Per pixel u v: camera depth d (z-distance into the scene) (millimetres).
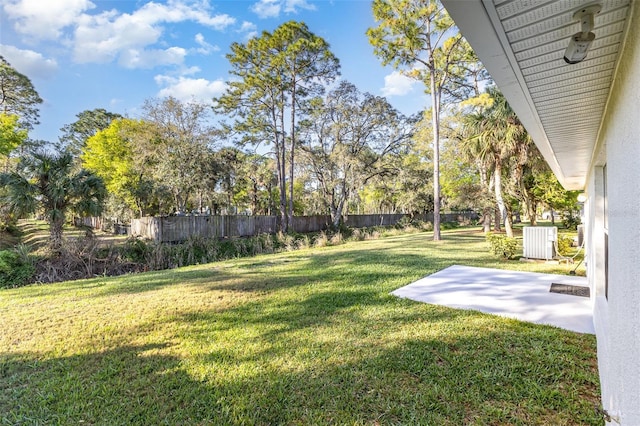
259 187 24234
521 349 2938
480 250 9719
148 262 10133
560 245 8016
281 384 2510
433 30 12570
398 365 2730
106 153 19016
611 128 1806
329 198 21109
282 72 17969
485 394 2295
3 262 7848
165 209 19750
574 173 5242
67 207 9656
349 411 2168
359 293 5027
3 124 14672
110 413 2207
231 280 6348
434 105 12922
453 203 16297
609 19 1262
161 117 16250
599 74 1714
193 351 3127
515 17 1225
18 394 2432
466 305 4277
